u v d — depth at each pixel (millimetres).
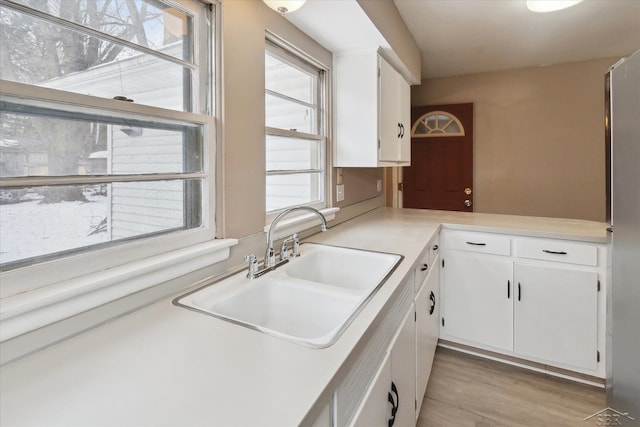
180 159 1105
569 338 1976
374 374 931
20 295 711
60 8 774
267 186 1717
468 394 1899
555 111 3641
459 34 2783
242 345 765
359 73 2088
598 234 1909
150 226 1021
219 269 1243
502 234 2115
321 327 1095
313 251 1625
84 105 811
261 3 1438
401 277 1223
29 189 738
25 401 577
